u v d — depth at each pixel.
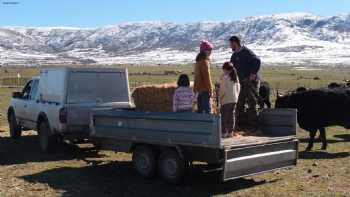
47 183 10.80
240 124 12.21
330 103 14.95
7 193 10.00
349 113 15.02
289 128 11.45
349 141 17.22
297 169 12.31
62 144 15.38
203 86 11.01
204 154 9.93
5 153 14.41
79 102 13.88
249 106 12.22
